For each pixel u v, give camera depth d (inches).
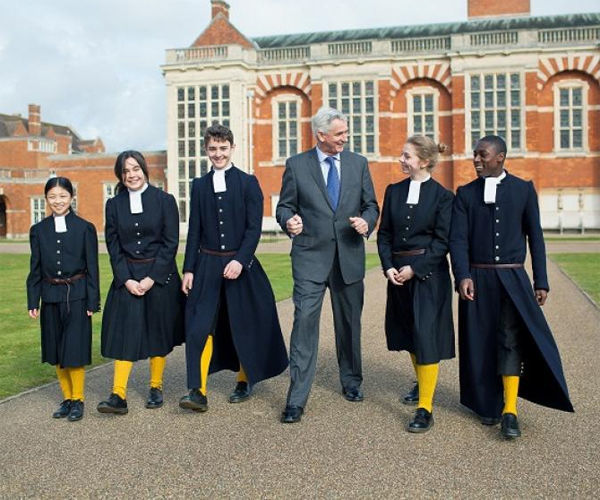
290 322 436.5
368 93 1595.7
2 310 498.3
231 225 249.3
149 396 249.1
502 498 162.1
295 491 167.3
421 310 228.2
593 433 210.2
